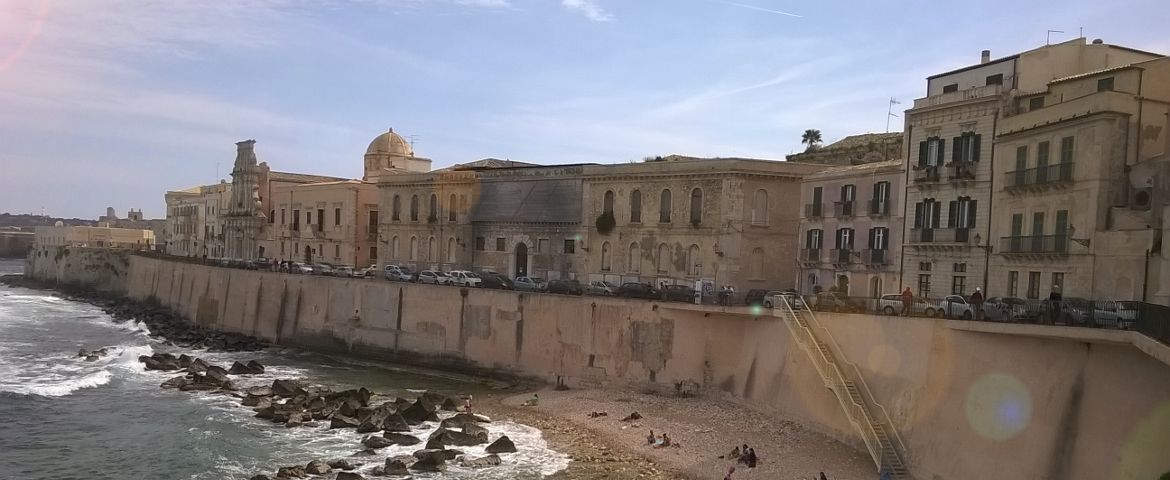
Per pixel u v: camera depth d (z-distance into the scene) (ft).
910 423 123.44
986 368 111.96
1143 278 115.96
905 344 127.85
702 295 189.26
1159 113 130.52
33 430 160.15
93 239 575.79
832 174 198.49
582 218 249.55
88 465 139.44
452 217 287.89
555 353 205.98
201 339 284.41
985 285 154.40
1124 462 90.68
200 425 164.35
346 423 163.32
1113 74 135.85
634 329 192.65
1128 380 92.63
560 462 138.41
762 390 165.68
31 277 581.12
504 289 221.25
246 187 400.06
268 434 158.40
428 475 131.23
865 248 186.91
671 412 168.25
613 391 190.90
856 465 128.77
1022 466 103.35
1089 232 128.06
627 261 238.48
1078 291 129.39
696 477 128.98
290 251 371.56
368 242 337.52
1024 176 143.13
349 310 258.37
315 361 249.14
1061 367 101.50
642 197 235.61
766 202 218.38
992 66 165.68
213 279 325.01
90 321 349.61
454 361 228.02
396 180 308.60
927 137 169.89
